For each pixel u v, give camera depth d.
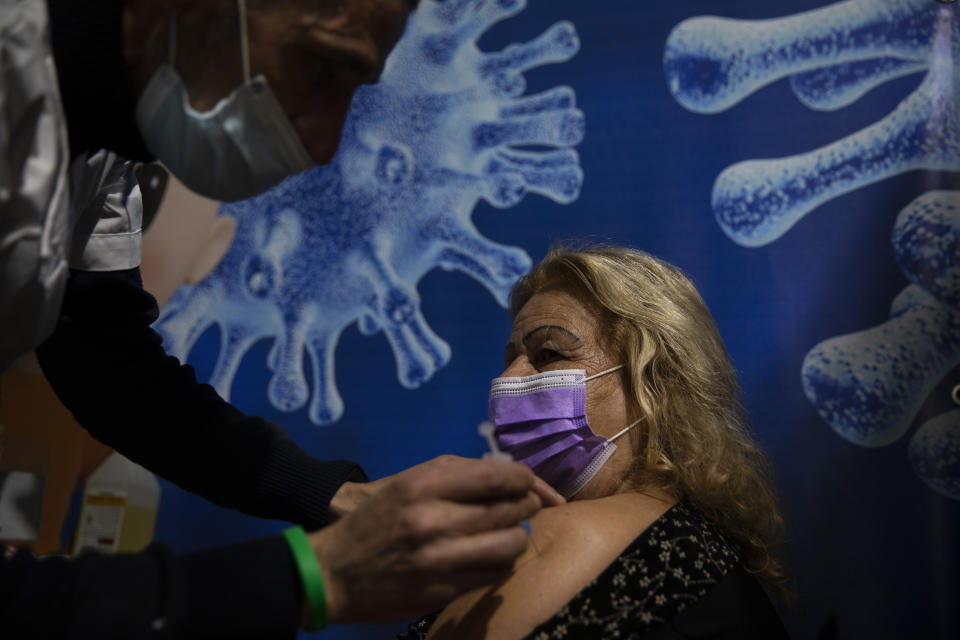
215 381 2.56
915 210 2.12
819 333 2.13
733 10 2.34
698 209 2.28
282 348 2.54
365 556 0.76
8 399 2.05
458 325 2.43
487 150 2.48
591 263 1.44
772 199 2.22
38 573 0.75
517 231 2.42
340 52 0.86
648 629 1.03
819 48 2.25
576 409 1.34
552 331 1.41
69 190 0.95
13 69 0.78
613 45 2.42
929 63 2.17
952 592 1.93
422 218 2.51
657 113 2.35
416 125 2.56
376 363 2.47
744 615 1.09
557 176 2.40
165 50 0.85
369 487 1.24
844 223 2.17
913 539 1.98
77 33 0.85
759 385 2.14
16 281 0.83
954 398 2.02
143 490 2.32
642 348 1.35
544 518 1.16
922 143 2.14
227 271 2.62
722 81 2.31
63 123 0.84
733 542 1.31
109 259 1.26
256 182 0.93
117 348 1.28
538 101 2.46
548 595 1.05
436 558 0.74
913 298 2.08
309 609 0.76
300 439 2.47
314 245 2.58
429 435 2.39
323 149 0.93
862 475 2.04
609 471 1.34
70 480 2.15
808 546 2.03
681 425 1.33
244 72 0.85
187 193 2.56
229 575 0.75
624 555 1.08
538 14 2.50
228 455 1.24
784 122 2.25
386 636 2.29
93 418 1.28
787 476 2.08
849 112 2.21
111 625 0.70
